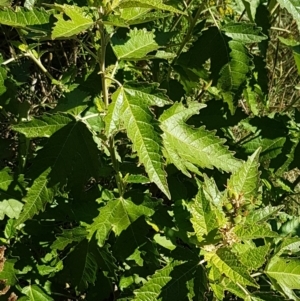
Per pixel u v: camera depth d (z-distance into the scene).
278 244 2.04
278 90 3.79
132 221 2.18
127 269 2.36
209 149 2.08
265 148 2.72
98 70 2.15
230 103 2.53
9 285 2.14
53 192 1.95
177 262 1.86
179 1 2.52
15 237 2.37
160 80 2.80
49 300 2.33
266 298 1.80
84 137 1.98
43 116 1.94
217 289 1.76
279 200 3.00
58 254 2.43
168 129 2.05
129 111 1.84
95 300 2.44
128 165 2.22
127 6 1.73
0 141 2.48
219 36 2.48
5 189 2.16
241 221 1.77
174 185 2.41
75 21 1.70
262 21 2.59
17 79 2.73
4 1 1.96
